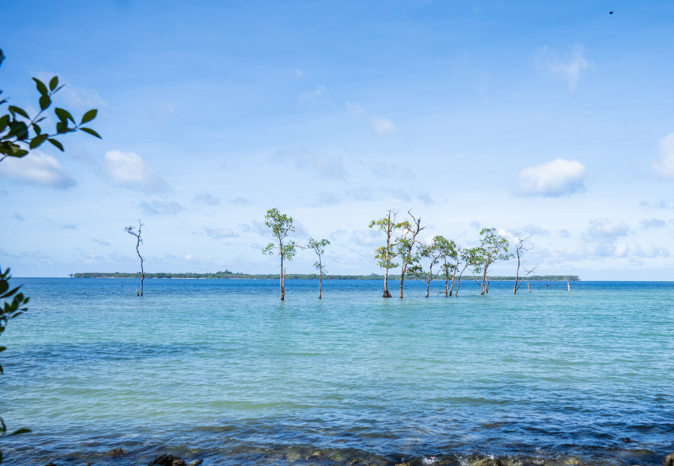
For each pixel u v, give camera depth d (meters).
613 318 40.09
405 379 15.64
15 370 17.25
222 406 12.57
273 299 77.06
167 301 67.69
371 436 10.34
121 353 21.12
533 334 28.30
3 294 3.11
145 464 8.86
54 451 9.50
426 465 8.84
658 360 19.17
